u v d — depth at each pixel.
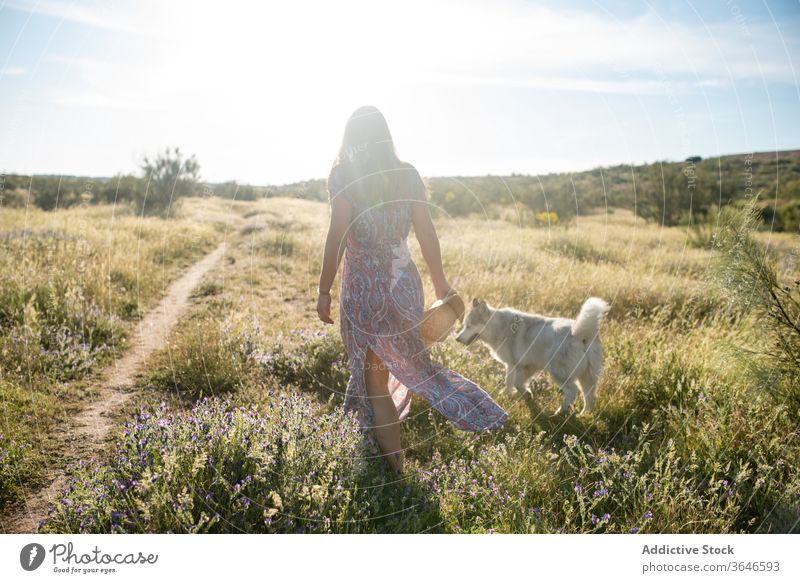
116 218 12.52
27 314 5.32
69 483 3.03
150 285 7.67
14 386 4.24
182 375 4.71
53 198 14.62
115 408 4.17
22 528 2.79
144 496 2.72
